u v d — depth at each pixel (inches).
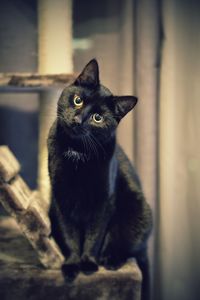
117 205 36.4
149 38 44.2
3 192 30.8
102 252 35.4
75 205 33.6
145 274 39.0
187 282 49.2
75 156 32.5
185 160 47.8
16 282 31.0
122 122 47.3
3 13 46.9
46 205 37.6
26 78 34.9
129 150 47.5
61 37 40.8
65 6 40.7
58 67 40.9
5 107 48.4
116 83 48.3
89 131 32.4
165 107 46.0
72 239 34.1
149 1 43.8
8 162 34.7
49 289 31.4
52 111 41.3
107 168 32.5
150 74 44.6
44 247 31.5
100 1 47.5
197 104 47.3
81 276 31.6
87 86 33.9
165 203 46.8
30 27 47.3
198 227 48.8
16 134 49.1
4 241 38.3
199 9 45.9
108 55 48.0
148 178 45.2
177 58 46.4
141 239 36.3
